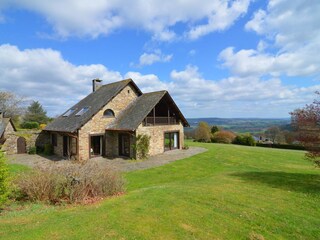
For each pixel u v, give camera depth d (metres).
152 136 23.61
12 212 8.18
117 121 24.27
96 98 26.58
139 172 17.02
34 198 9.53
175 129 26.59
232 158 21.53
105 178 10.40
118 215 7.11
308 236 6.81
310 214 8.28
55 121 28.05
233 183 11.90
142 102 25.23
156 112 26.34
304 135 12.33
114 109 24.92
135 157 21.78
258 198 9.49
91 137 23.48
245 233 6.72
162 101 26.34
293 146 35.62
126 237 5.88
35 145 27.88
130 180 14.87
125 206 7.89
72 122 23.97
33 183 9.62
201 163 19.70
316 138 12.03
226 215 7.70
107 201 8.89
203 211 7.82
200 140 45.31
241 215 7.77
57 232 6.02
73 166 10.41
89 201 9.38
